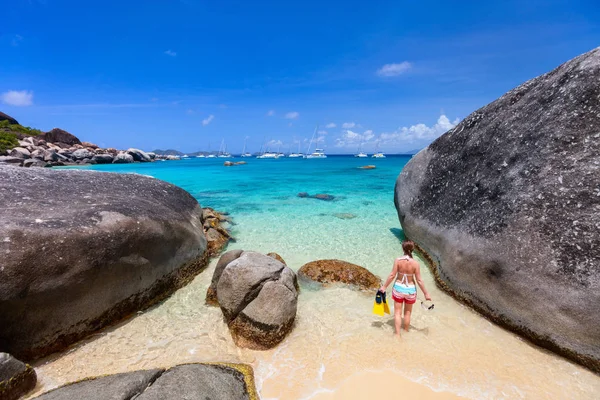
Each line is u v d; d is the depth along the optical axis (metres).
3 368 3.97
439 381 4.57
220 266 6.93
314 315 6.38
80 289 5.34
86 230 5.70
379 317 6.31
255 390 4.39
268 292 5.48
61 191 7.37
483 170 7.63
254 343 5.35
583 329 4.79
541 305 5.22
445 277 7.23
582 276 4.96
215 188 25.78
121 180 9.41
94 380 4.12
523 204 6.09
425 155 10.31
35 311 4.84
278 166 63.12
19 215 5.62
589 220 5.26
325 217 14.78
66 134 63.44
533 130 6.84
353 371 4.79
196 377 4.13
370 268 8.93
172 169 49.69
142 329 5.89
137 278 6.37
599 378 4.61
